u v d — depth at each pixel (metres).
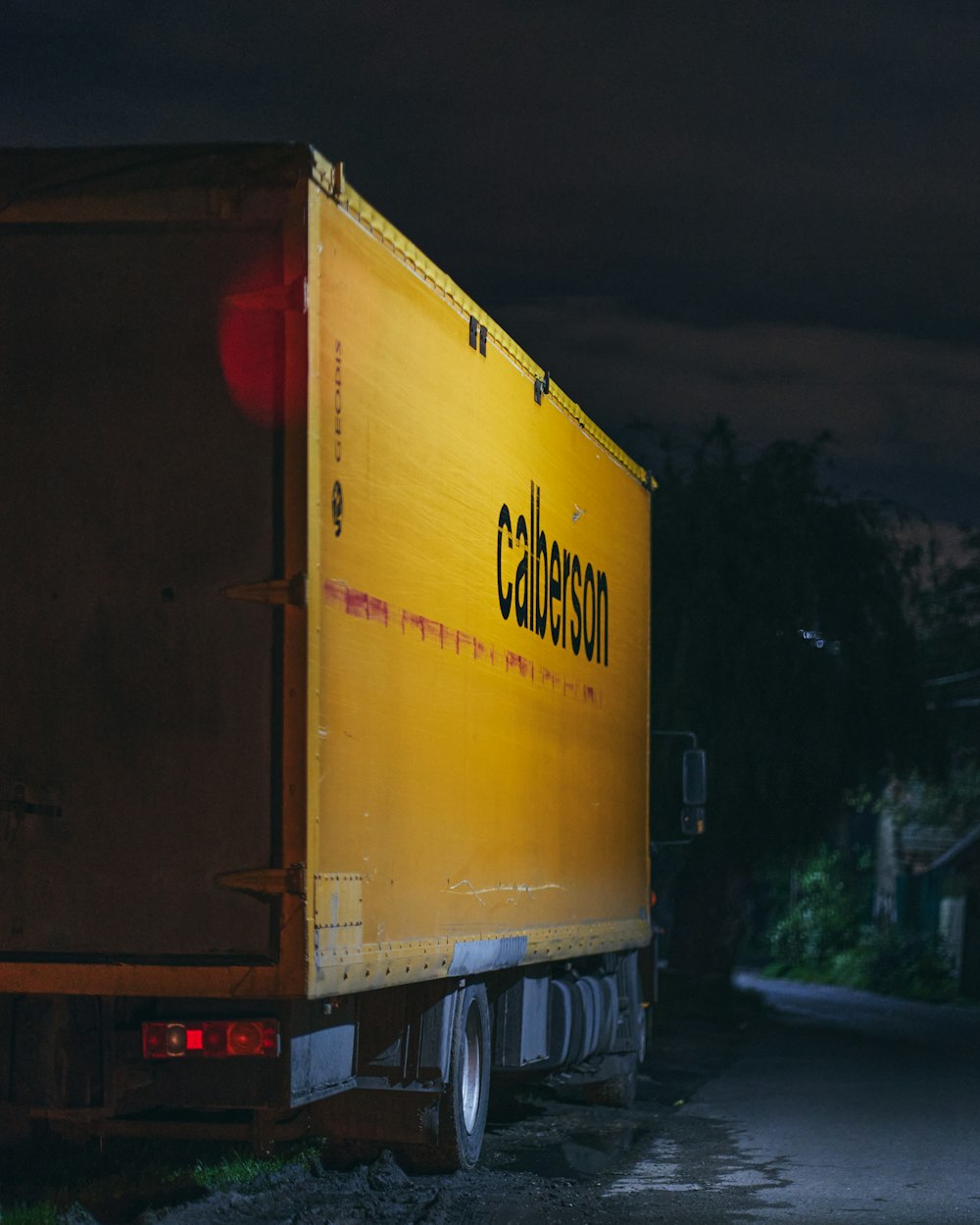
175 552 7.84
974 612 47.56
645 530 16.12
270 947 7.66
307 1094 8.51
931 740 30.58
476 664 10.48
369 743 8.53
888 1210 10.12
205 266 7.89
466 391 10.32
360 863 8.35
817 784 29.66
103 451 7.91
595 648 13.94
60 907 7.77
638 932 15.61
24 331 7.98
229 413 7.86
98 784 7.80
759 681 29.44
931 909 51.72
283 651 7.75
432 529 9.64
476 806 10.45
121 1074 8.20
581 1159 12.10
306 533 7.78
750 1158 12.33
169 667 7.80
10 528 7.94
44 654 7.88
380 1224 9.09
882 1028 29.70
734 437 30.83
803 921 50.81
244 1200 9.13
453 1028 10.50
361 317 8.52
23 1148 10.18
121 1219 8.52
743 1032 26.50
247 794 7.72
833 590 30.41
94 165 7.93
